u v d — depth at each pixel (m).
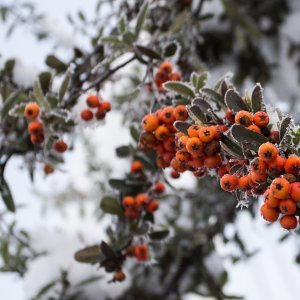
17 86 2.85
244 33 4.25
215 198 4.35
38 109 2.24
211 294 3.72
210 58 4.36
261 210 1.40
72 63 2.71
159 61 2.48
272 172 1.40
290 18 4.62
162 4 3.11
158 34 2.80
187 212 4.39
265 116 1.54
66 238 3.40
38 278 3.11
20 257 3.29
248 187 1.50
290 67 4.62
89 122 2.41
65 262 3.17
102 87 2.98
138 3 3.06
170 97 2.29
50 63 2.78
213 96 1.93
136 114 2.66
